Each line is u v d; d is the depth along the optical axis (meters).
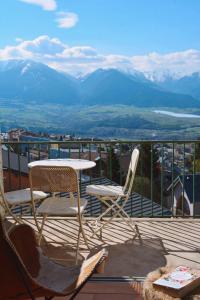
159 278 2.27
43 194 4.38
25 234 2.62
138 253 3.97
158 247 4.14
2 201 4.29
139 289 3.17
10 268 2.13
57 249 4.09
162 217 5.18
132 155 4.68
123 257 3.87
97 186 4.87
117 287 3.21
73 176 3.66
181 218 5.18
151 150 5.35
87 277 2.30
